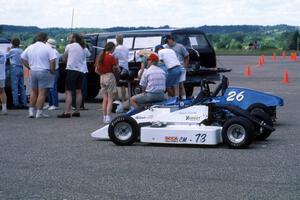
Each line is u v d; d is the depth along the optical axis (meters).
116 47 18.55
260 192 8.42
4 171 10.02
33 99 17.23
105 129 13.05
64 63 19.25
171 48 18.91
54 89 19.28
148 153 11.58
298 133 13.84
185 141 12.20
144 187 8.80
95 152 11.74
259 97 14.19
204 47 21.80
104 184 9.02
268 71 39.41
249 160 10.70
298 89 25.92
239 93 14.10
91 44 21.84
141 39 21.11
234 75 35.78
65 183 9.12
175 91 17.78
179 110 12.59
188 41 21.44
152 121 12.66
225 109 12.48
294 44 78.50
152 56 14.27
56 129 14.92
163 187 8.79
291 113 17.53
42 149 12.12
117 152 11.72
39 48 16.84
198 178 9.34
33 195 8.42
